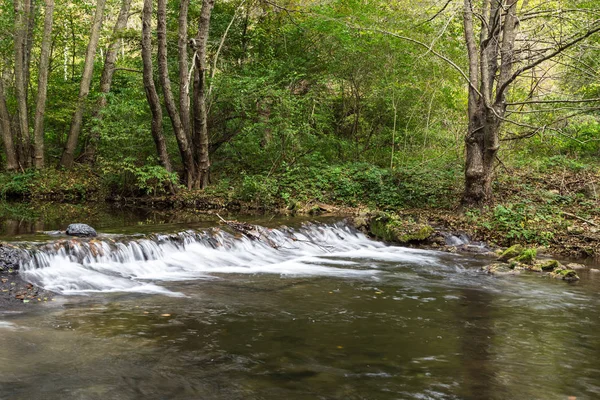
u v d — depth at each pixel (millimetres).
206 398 4004
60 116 21422
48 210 15188
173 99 17875
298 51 21297
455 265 10359
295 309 6746
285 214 15016
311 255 11180
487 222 13008
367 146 20797
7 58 21219
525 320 6570
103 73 20750
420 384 4402
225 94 18109
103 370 4473
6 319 5711
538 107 16516
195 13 21312
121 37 18906
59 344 5047
